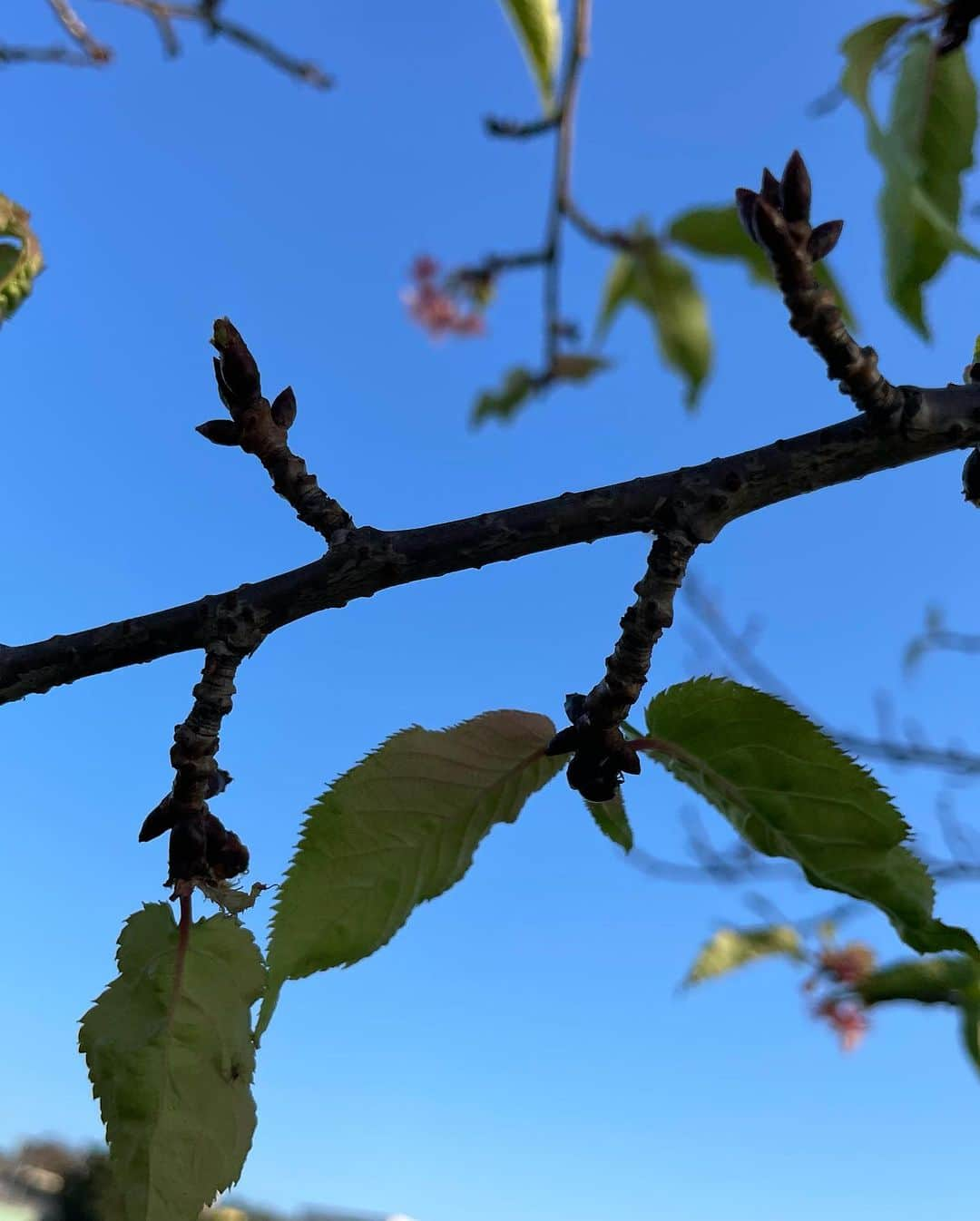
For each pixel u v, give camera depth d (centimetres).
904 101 27
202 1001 19
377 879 18
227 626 18
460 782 19
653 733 19
